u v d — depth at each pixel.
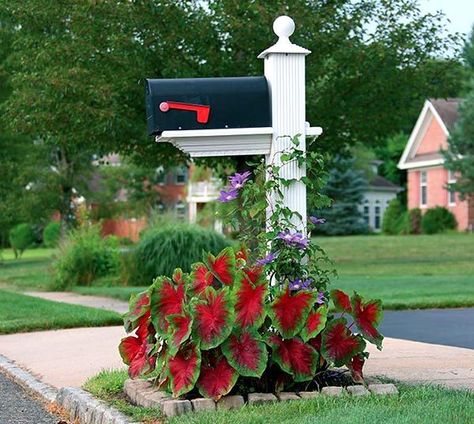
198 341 6.73
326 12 21.52
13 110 21.70
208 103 7.54
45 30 21.84
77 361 10.73
